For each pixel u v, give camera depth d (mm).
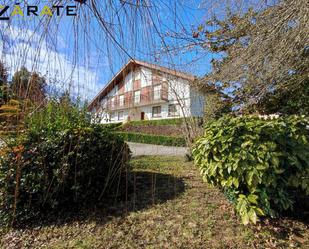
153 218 2383
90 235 2129
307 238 1991
